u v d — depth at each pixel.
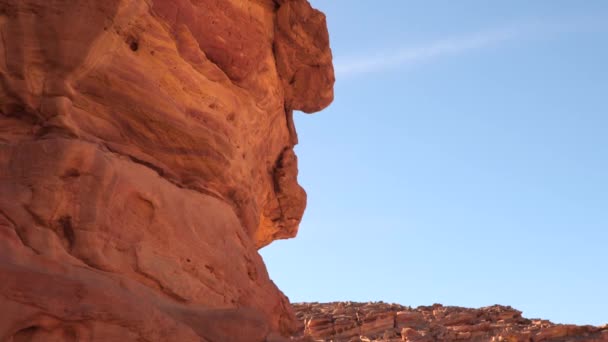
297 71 20.19
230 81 16.47
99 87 13.36
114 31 13.37
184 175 14.56
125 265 12.43
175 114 14.43
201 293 13.60
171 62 14.62
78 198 12.02
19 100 12.61
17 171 11.80
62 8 12.72
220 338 13.14
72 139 12.39
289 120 20.91
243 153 16.83
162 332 11.72
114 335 11.07
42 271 10.88
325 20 20.09
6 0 12.60
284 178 20.16
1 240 11.02
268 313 15.82
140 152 13.77
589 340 33.53
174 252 13.34
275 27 19.36
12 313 10.25
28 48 12.62
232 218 15.40
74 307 10.72
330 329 38.62
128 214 12.77
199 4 16.30
